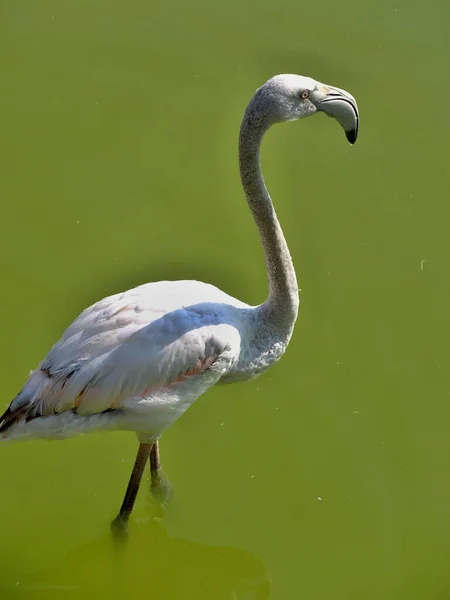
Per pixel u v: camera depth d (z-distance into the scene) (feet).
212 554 29.99
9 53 47.29
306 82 26.20
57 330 35.32
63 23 49.11
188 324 27.02
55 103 44.96
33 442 32.55
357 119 27.07
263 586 29.12
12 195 40.55
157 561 29.94
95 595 28.96
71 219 39.78
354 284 38.09
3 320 35.47
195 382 27.40
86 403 26.50
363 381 34.60
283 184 41.81
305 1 50.65
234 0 50.65
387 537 30.12
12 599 28.30
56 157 42.47
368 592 28.71
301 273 38.45
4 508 30.53
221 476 31.78
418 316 36.96
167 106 44.96
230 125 44.11
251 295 37.47
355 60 47.06
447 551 29.73
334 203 41.09
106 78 46.32
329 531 30.30
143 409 26.94
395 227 40.22
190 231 39.60
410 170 42.50
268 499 31.17
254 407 33.73
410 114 44.80
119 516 29.48
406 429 33.09
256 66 46.65
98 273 37.60
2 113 44.29
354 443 32.63
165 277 37.91
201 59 47.14
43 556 29.60
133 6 50.39
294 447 32.50
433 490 31.35
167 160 42.65
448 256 39.24
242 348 28.55
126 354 26.45
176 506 31.14
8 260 37.81
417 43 48.08
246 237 39.58
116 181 41.57
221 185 41.68
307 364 35.12
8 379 33.50
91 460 32.22
